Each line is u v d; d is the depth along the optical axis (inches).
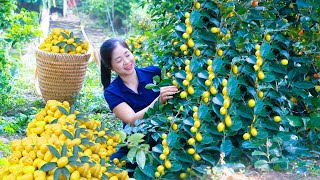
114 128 197.8
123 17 738.8
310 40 132.5
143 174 113.3
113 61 135.5
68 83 236.2
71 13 777.6
